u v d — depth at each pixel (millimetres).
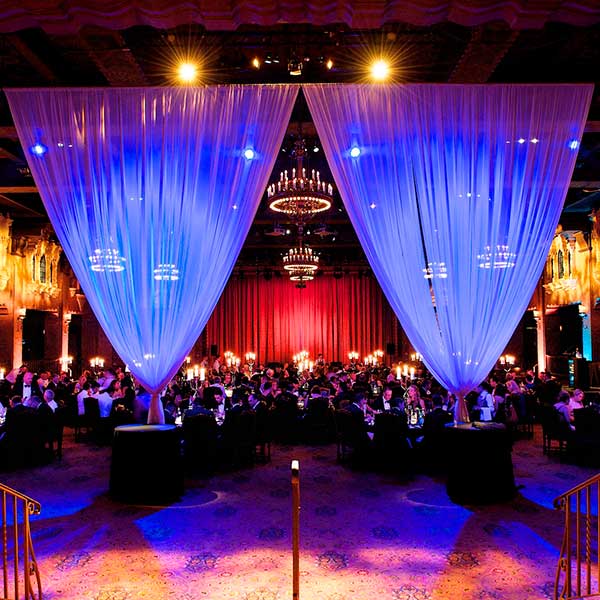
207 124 5785
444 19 4133
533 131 5844
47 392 9148
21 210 13906
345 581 4449
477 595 4219
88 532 5543
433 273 5934
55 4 3807
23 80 7266
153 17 4023
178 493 6645
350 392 10258
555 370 17141
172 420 8680
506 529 5555
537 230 5848
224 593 4262
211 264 5832
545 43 6574
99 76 7309
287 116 5766
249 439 8352
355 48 6680
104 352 19562
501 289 5957
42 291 15844
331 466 8359
